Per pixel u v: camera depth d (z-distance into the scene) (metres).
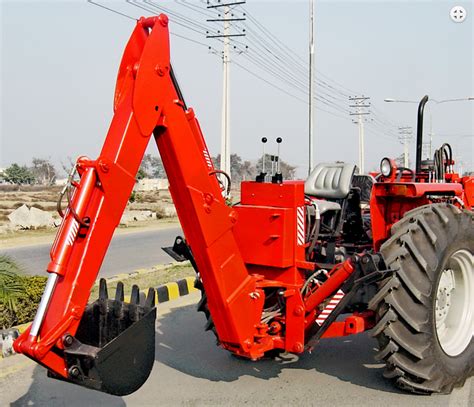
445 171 5.61
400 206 4.68
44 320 2.76
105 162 2.94
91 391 4.13
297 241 4.11
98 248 2.94
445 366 3.97
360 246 5.11
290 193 4.07
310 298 3.95
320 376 4.41
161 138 3.32
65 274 2.84
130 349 2.91
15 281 5.55
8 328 5.25
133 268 9.76
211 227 3.56
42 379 4.36
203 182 3.50
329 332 4.02
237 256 3.76
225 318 3.74
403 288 3.81
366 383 4.25
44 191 48.66
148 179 58.62
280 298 4.11
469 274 4.45
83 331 3.31
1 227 16.38
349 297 3.83
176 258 4.13
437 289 3.95
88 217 2.92
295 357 4.87
